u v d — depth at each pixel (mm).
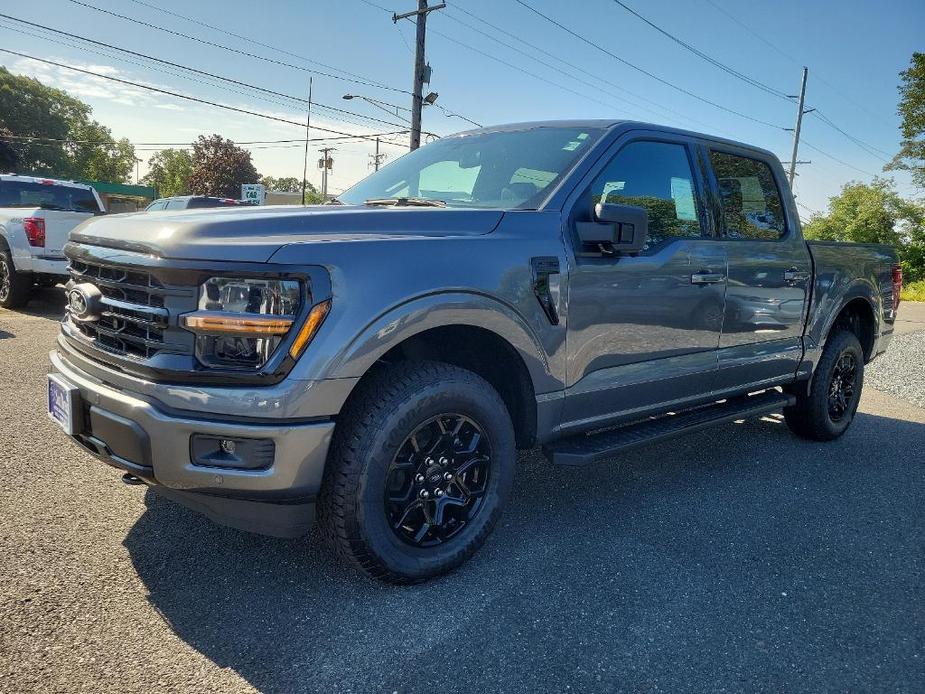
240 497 2303
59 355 2846
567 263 2992
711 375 3828
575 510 3541
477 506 2834
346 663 2172
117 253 2436
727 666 2254
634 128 3549
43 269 8688
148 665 2104
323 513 2502
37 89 79188
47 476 3500
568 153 3354
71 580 2562
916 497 3965
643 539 3217
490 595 2637
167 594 2516
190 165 89562
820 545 3246
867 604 2707
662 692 2105
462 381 2652
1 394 4902
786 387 4852
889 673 2262
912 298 31281
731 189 4086
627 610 2572
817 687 2170
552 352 2961
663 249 3469
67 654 2129
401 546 2582
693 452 4652
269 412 2223
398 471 2615
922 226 46625
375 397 2484
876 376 8328
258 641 2264
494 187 3354
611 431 3482
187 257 2252
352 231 2562
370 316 2350
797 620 2562
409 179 3768
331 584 2652
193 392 2238
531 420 3008
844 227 51094
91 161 89250
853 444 5066
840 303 4797
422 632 2363
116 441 2377
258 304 2246
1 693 1928
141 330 2383
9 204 9805
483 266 2686
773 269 4160
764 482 4105
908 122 43844
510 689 2086
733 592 2748
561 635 2383
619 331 3250
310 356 2256
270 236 2395
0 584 2494
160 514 3156
